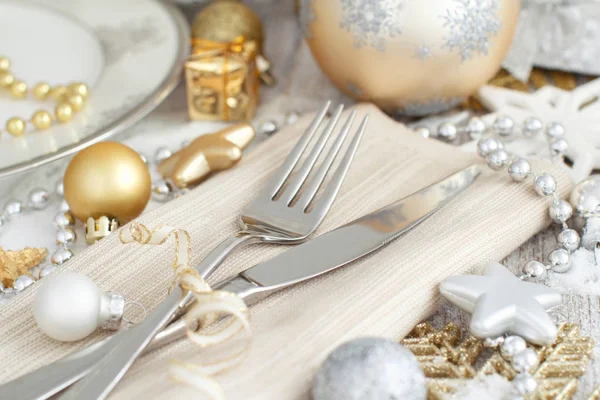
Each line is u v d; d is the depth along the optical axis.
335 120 0.38
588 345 0.31
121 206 0.35
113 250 0.33
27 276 0.34
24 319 0.31
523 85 0.46
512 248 0.34
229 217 0.35
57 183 0.39
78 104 0.40
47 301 0.29
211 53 0.43
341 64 0.40
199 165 0.38
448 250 0.33
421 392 0.27
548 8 0.45
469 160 0.37
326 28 0.40
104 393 0.27
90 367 0.28
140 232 0.31
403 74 0.40
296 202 0.35
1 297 0.34
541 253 0.35
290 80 0.47
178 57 0.43
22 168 0.36
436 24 0.38
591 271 0.34
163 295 0.32
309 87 0.46
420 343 0.31
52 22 0.47
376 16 0.38
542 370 0.30
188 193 0.36
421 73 0.39
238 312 0.28
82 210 0.36
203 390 0.27
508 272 0.32
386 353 0.28
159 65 0.43
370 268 0.32
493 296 0.31
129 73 0.43
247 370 0.29
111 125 0.39
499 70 0.47
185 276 0.29
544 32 0.45
